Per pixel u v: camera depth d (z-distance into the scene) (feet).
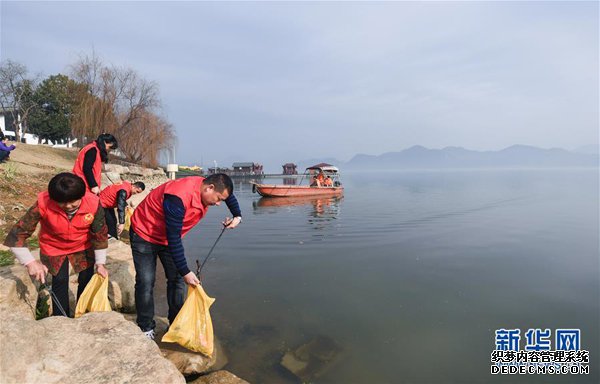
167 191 11.37
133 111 107.14
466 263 25.55
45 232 10.92
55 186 9.52
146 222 11.91
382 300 18.65
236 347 13.74
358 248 30.09
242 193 102.01
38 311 12.51
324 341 14.43
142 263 12.12
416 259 26.61
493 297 19.12
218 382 10.81
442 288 20.49
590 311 17.38
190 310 12.02
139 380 7.78
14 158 53.93
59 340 8.16
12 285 10.70
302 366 12.67
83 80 97.55
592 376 12.30
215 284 20.85
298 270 23.75
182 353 11.98
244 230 38.91
